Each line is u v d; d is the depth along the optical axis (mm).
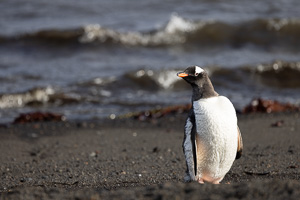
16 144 18750
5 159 16547
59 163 15742
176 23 41750
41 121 23172
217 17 44688
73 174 14273
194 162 10898
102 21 44406
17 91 28250
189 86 31625
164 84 31422
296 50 39062
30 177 14172
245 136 18406
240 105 26078
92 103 27422
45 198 9617
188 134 11164
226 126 10758
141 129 20828
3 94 27641
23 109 26453
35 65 34656
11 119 24250
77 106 26875
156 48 39625
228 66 33594
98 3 50406
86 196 9508
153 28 42031
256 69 33156
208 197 8820
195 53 38344
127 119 23062
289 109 23359
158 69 32438
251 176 13273
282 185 9188
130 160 15797
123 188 12188
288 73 33125
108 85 30641
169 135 19547
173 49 39406
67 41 40000
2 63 34938
